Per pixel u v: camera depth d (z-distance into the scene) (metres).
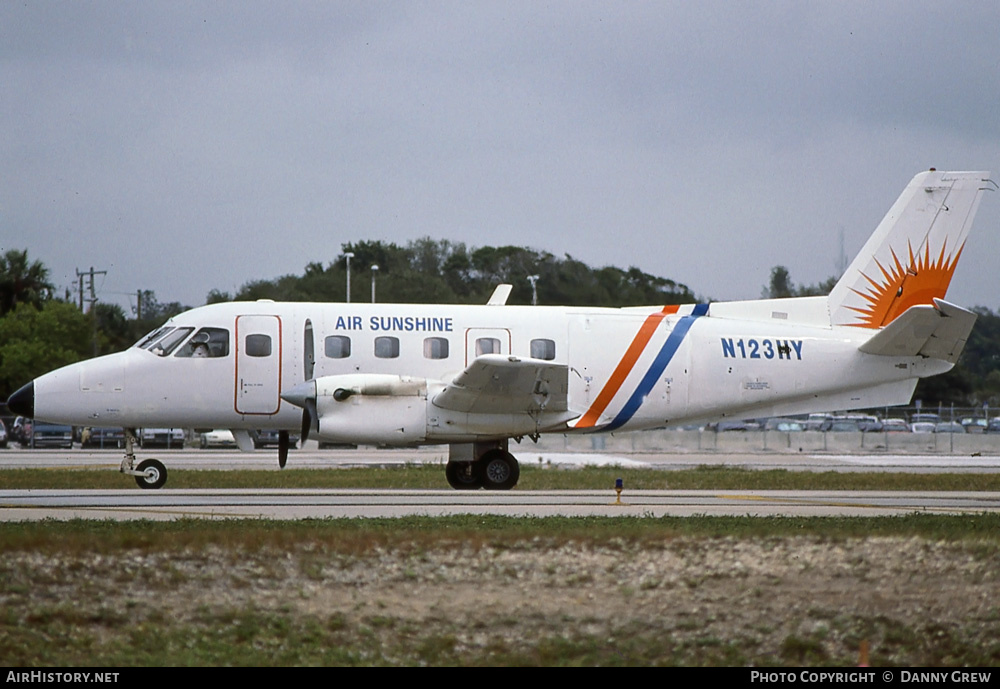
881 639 39.34
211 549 48.31
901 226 95.44
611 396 91.31
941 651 38.53
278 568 45.75
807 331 94.31
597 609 41.56
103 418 86.94
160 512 63.50
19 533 50.75
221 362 87.44
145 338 89.00
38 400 86.06
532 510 67.44
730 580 45.56
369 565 46.59
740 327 93.56
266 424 89.00
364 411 84.56
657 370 91.69
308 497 75.31
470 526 57.38
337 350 88.19
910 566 48.09
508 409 86.38
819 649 38.28
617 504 72.81
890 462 142.62
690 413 92.94
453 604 41.72
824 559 49.09
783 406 94.12
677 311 94.75
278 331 88.19
